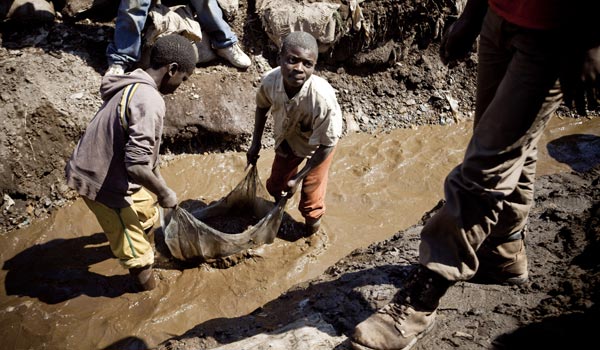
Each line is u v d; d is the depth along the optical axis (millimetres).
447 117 6070
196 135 5297
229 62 5641
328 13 5559
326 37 5605
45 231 4570
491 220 2223
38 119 4738
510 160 2146
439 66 6180
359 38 5824
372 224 4777
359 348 2379
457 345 2535
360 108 5980
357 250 3900
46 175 4738
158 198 3559
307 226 4523
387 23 5871
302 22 5523
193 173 5184
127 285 4102
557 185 4035
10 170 4555
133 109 3312
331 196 5027
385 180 5246
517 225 2648
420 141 5770
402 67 6125
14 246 4453
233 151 5422
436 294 2334
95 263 4297
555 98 2053
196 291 4078
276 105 3795
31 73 4898
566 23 1914
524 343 2496
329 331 2793
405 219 4840
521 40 2033
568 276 2896
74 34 5383
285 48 3471
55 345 3682
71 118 4871
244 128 5363
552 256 3152
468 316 2725
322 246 4516
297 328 2818
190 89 5352
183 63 3490
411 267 3238
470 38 2586
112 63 5105
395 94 6086
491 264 2846
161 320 3846
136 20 4938
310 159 3916
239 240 4090
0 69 4848
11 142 4594
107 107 3445
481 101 2508
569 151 5566
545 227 3434
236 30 5738
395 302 2428
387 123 5961
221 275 4203
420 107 6082
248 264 4297
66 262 4297
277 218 4145
